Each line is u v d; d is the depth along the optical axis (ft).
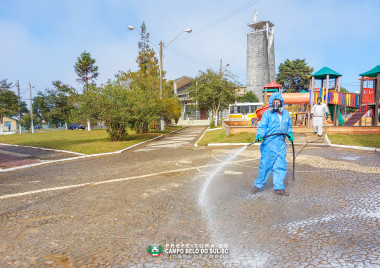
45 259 9.08
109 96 51.55
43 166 30.07
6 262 8.95
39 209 14.43
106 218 12.74
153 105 58.59
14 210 14.40
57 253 9.47
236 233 10.58
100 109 50.39
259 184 15.83
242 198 15.03
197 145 43.86
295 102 59.26
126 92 51.85
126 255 9.19
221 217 12.33
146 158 32.45
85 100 50.80
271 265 8.21
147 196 16.19
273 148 15.21
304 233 10.32
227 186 17.83
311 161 25.73
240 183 18.51
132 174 22.99
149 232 10.98
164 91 93.71
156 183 19.42
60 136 81.82
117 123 54.80
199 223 11.73
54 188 19.04
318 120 43.29
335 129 45.85
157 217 12.64
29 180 22.36
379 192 15.26
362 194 14.99
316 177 19.42
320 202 13.91
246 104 115.85
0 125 139.03
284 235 10.23
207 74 102.01
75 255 9.30
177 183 19.20
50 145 52.11
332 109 60.08
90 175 23.38
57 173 25.09
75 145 49.26
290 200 14.38
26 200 16.22
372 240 9.50
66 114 158.61
